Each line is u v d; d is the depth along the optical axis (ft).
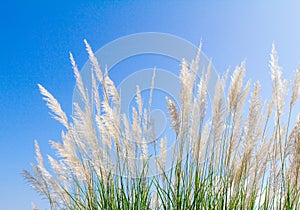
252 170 12.45
